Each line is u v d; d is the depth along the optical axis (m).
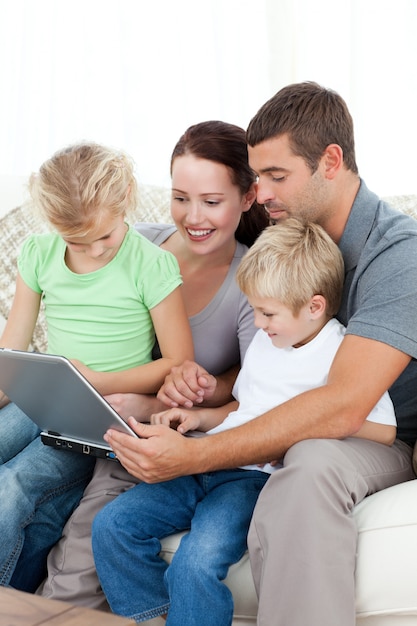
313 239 1.51
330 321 1.55
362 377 1.37
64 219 1.50
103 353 1.66
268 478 1.42
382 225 1.52
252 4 2.57
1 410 1.75
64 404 1.44
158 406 1.65
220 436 1.40
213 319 1.75
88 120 2.85
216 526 1.36
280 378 1.52
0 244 2.01
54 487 1.58
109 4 2.80
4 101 2.94
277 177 1.56
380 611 1.24
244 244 1.80
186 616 1.30
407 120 2.45
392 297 1.40
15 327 1.72
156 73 2.74
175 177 1.63
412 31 2.39
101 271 1.65
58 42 2.85
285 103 1.54
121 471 1.58
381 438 1.46
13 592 1.01
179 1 2.67
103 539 1.39
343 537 1.24
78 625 0.91
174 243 1.83
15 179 2.10
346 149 1.56
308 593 1.20
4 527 1.47
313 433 1.37
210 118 2.71
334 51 2.53
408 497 1.29
